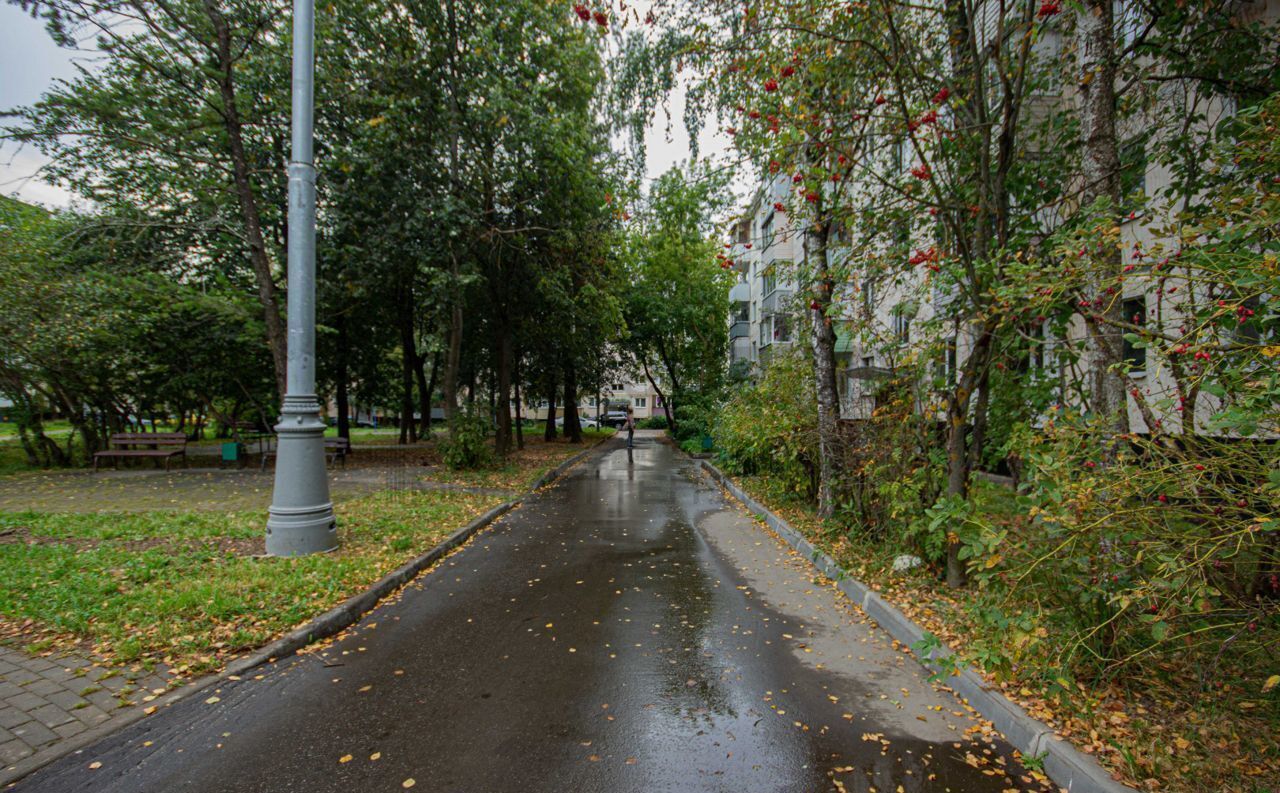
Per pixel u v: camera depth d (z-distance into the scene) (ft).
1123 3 21.35
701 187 26.12
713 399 73.56
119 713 11.32
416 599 18.69
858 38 19.86
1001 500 21.36
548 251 54.39
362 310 63.26
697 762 10.06
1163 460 9.93
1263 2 20.24
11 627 14.67
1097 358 13.57
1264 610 9.68
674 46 24.36
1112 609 11.25
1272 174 10.86
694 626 16.44
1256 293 8.57
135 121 38.22
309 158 22.62
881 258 19.53
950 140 19.35
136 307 46.21
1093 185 14.67
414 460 61.36
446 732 10.96
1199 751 9.55
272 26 37.55
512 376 83.56
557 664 13.93
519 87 46.21
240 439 60.75
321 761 10.03
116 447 55.42
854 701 12.23
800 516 30.17
